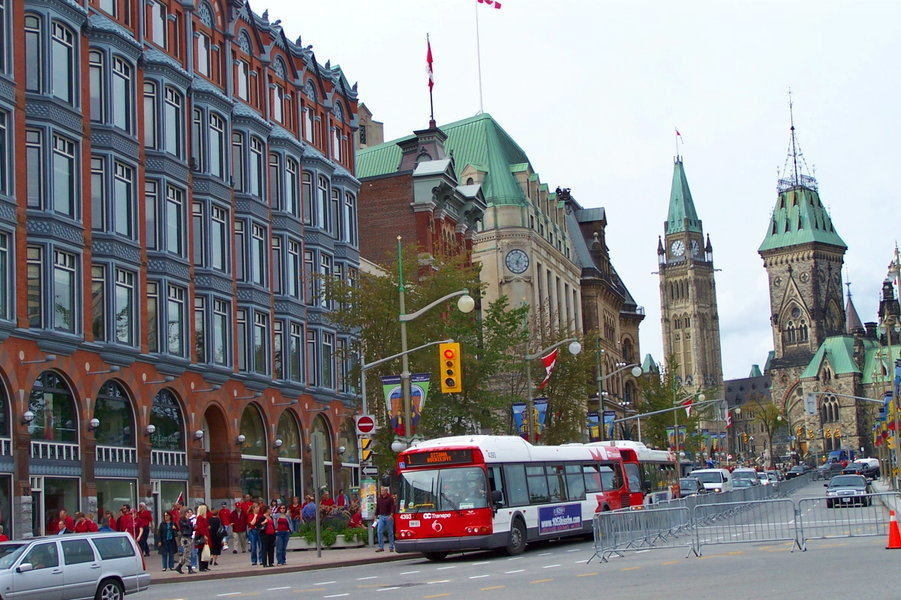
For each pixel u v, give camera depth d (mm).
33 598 23969
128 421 47125
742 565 27641
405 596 24266
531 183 111125
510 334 59219
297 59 65750
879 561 26281
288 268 61188
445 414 53250
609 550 33031
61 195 43531
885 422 110438
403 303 46500
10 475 39969
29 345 41219
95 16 46438
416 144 86688
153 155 49562
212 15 56281
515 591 23906
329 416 65625
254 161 58531
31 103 42125
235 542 46844
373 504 44875
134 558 26219
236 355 55250
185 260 51219
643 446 53125
